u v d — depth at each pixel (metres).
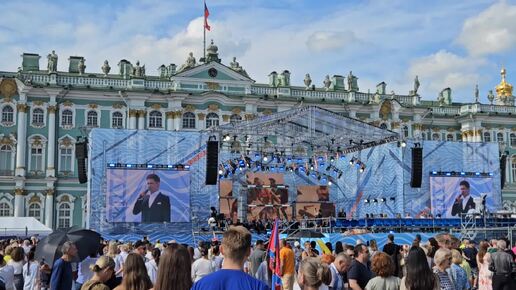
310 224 54.41
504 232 50.12
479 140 82.00
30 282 19.64
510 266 19.11
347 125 57.34
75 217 70.00
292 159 59.84
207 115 73.81
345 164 66.00
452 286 13.34
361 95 80.00
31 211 68.88
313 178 65.50
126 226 53.56
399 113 80.44
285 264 17.19
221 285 8.45
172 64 78.94
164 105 72.94
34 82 69.94
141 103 71.94
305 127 57.97
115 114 72.06
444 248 14.12
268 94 76.50
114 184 53.66
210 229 52.22
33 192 69.06
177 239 50.19
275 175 64.25
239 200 60.66
